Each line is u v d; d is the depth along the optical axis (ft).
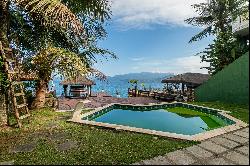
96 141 22.34
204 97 61.93
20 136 24.90
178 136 23.29
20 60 41.37
